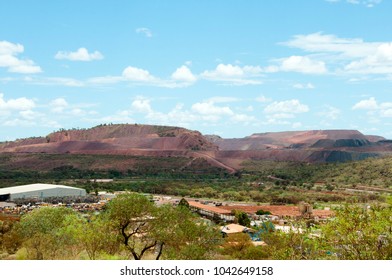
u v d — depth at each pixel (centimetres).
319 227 1922
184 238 3381
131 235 3309
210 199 18512
